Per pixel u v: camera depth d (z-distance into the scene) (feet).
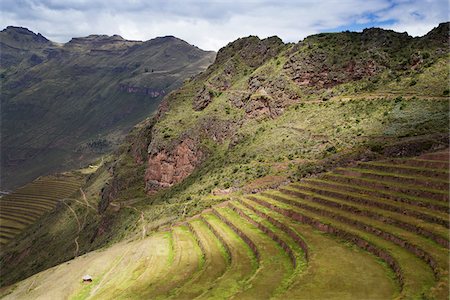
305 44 422.00
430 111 262.06
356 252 141.79
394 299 102.94
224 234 209.36
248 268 158.20
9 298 268.82
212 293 135.85
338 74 373.81
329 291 113.09
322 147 290.35
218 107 437.99
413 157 207.92
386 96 309.42
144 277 195.62
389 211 163.22
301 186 231.50
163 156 434.71
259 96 394.73
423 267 119.03
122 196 456.45
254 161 319.06
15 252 536.83
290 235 174.70
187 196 330.95
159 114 544.62
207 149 404.36
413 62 333.21
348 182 209.77
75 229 504.43
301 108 365.40
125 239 324.60
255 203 239.09
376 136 261.65
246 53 504.84
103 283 214.69
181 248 218.59
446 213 146.30
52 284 250.37
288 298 110.42
